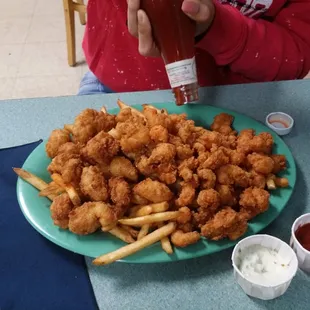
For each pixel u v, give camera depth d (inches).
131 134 30.7
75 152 31.5
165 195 28.6
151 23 31.8
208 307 25.9
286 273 25.7
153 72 49.3
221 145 32.3
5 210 31.7
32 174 31.7
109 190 29.5
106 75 51.3
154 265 28.0
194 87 31.7
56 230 28.5
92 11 49.8
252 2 46.3
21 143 37.1
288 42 45.6
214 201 28.3
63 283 27.2
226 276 27.4
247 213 28.7
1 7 110.4
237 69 45.3
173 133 33.2
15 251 29.1
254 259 26.2
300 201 32.0
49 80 88.5
